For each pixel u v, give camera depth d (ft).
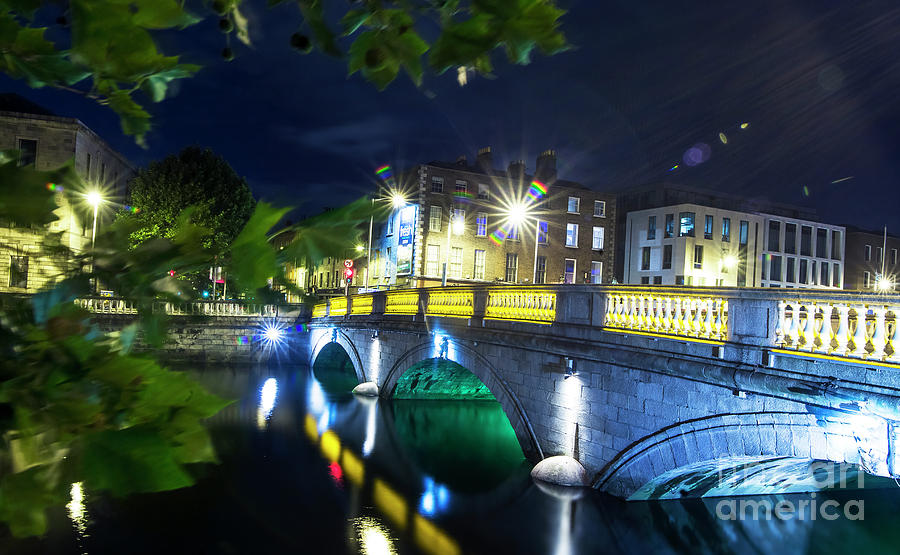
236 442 67.15
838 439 30.09
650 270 193.06
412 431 79.10
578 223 180.55
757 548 40.60
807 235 212.84
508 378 60.90
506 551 42.04
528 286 58.90
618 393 46.19
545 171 178.19
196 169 139.33
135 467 1.99
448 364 87.97
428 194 160.56
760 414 34.65
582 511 44.98
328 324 125.18
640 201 204.85
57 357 2.13
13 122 116.26
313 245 2.41
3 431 2.01
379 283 169.17
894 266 238.07
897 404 26.48
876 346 28.86
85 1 2.23
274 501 50.65
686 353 39.19
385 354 97.35
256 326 136.46
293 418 81.46
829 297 30.96
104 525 43.29
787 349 32.71
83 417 2.07
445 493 53.98
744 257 194.59
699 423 38.70
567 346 50.62
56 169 2.16
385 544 43.11
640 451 43.62
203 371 119.75
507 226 169.58
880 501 49.44
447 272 160.35
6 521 1.97
